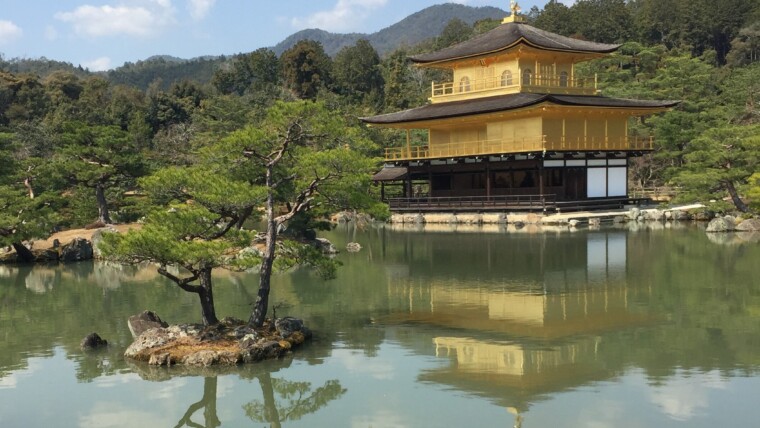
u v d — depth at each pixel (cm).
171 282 3694
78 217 5588
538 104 6188
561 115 6650
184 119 12100
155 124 12056
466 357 2152
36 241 5003
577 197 6700
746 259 3869
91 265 4406
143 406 1834
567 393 1827
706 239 4791
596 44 7412
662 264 3766
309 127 2298
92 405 1841
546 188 6681
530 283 3300
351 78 14638
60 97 12412
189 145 9438
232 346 2170
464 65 7538
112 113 11438
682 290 3050
